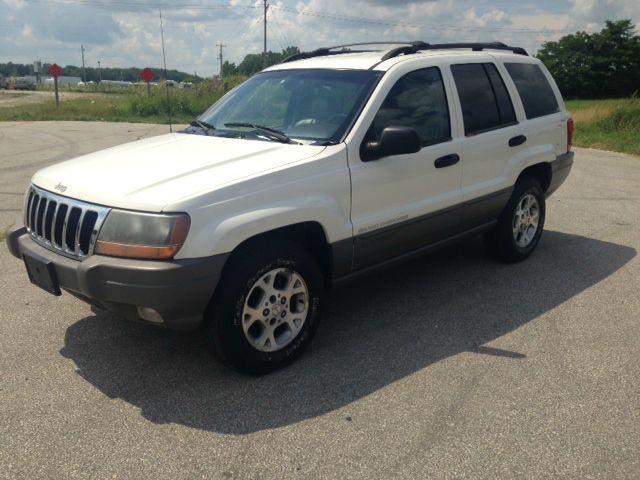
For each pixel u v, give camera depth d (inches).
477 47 219.6
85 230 132.9
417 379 143.8
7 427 124.0
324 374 146.6
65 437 120.9
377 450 116.8
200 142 166.1
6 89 3127.5
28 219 154.8
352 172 155.6
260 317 142.6
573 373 146.3
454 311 184.2
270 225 137.5
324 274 161.6
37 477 108.8
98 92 2618.1
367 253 164.6
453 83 191.0
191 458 114.6
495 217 213.0
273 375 146.4
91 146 596.4
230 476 109.4
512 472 110.4
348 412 130.1
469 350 158.7
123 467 111.7
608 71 2527.1
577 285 205.9
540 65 240.1
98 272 126.8
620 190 372.2
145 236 125.3
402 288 203.5
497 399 134.6
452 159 183.9
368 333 169.2
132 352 157.8
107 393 137.8
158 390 139.2
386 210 166.9
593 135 678.5
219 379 144.2
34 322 174.2
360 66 177.9
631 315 180.9
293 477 109.2
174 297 125.3
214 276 129.0
